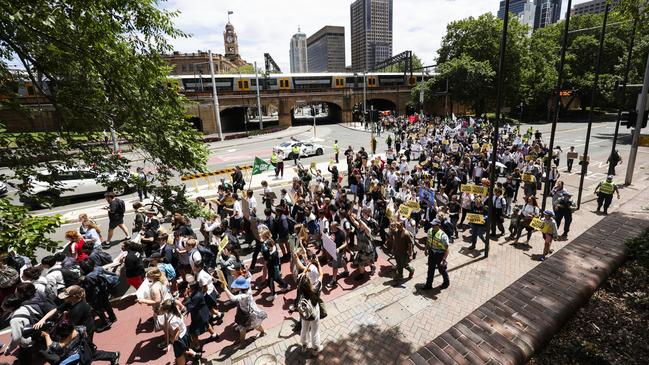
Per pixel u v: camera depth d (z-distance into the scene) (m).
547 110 55.53
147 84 6.65
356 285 8.75
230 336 6.95
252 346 6.56
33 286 6.16
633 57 34.78
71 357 5.22
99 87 6.61
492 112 67.69
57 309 6.09
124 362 6.38
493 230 11.56
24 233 4.85
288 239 9.72
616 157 17.59
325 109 109.81
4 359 6.59
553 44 60.66
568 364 3.47
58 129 7.06
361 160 19.91
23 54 5.86
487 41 51.75
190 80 52.00
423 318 7.12
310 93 58.88
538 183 16.34
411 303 7.72
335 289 8.58
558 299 3.60
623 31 51.81
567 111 59.59
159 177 7.81
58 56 5.96
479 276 8.80
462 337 3.17
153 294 6.36
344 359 6.06
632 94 37.50
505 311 3.46
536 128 45.62
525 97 54.25
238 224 11.52
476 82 49.53
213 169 25.25
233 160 29.00
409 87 65.38
